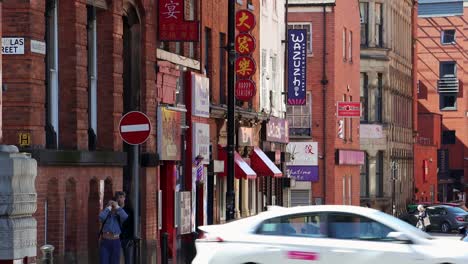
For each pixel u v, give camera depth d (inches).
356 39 6491.1
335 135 5841.5
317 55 5831.7
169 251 2940.5
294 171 5634.8
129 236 2384.4
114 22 2527.1
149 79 2847.0
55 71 2253.9
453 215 5625.0
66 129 2271.2
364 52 7007.9
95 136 2507.4
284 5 4990.2
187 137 3228.3
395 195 7450.8
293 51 4972.9
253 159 4197.8
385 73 7096.5
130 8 2763.3
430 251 1721.2
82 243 2285.9
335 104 5836.6
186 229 3056.1
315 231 1763.0
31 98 2042.3
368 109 7017.7
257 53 4333.2
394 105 7500.0
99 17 2527.1
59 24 2261.3
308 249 1753.2
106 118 2527.1
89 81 2487.7
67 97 2268.7
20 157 1722.4
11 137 2036.2
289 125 5831.7
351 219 1759.4
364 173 6983.3
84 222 2294.5
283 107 4891.7
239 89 3759.8
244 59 3754.9
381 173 7116.1
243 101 3966.5
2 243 1684.3
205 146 3339.1
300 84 4972.9
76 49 2265.0
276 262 1761.8
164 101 2974.9
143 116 1957.4
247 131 4057.6
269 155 4466.0
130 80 2807.6
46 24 2228.1
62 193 2177.7
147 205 2807.6
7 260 1688.0
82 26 2295.8
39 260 2062.0
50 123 2231.8
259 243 1772.9
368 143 6953.7
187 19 3230.8
